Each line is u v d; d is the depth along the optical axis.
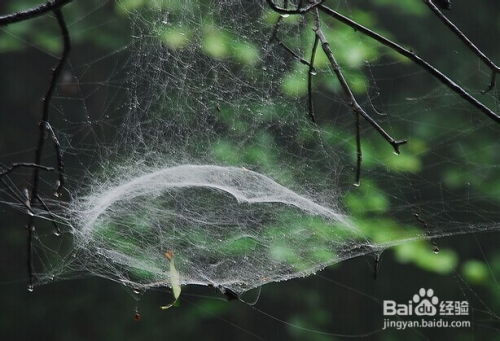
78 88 2.89
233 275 2.09
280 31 2.16
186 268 2.07
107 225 2.08
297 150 2.21
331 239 2.15
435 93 3.12
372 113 2.80
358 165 1.87
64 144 2.43
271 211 2.14
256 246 2.12
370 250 2.19
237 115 2.18
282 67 2.18
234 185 2.14
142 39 2.17
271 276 2.10
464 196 2.88
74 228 2.06
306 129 2.21
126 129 2.17
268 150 2.19
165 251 2.08
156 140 2.15
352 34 2.21
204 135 2.16
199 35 2.13
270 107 2.19
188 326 3.20
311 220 2.15
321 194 2.21
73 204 2.07
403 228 2.25
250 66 2.18
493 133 2.99
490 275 2.95
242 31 2.15
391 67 3.20
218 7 2.14
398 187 2.58
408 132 2.98
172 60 2.16
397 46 1.83
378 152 2.45
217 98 2.17
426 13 2.98
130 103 2.17
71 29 2.74
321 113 2.71
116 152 2.16
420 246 2.23
